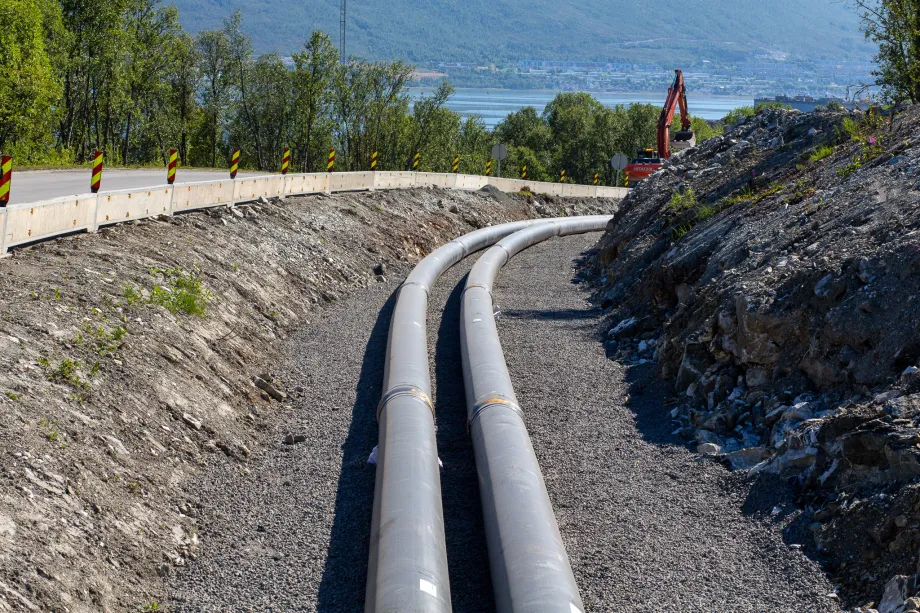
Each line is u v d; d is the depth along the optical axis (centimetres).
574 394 1281
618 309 1783
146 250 1527
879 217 1198
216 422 1095
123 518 802
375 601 680
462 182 3834
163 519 844
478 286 1838
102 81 5747
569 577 708
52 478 777
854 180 1433
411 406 1064
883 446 783
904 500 726
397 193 3189
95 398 950
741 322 1166
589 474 990
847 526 764
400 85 7625
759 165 2084
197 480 950
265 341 1502
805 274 1138
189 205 1912
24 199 1948
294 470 1020
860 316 1016
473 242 2772
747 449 986
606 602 725
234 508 911
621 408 1225
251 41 7656
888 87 2262
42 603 645
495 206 3825
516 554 732
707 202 2023
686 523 865
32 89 4516
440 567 734
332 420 1191
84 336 1064
